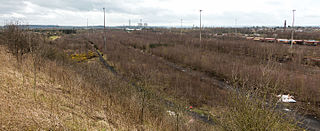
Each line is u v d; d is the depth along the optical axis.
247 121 5.83
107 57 38.38
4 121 6.60
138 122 10.28
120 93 12.93
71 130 7.47
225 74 26.25
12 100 8.30
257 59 32.19
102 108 10.74
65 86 12.80
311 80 19.64
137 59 34.28
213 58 33.66
